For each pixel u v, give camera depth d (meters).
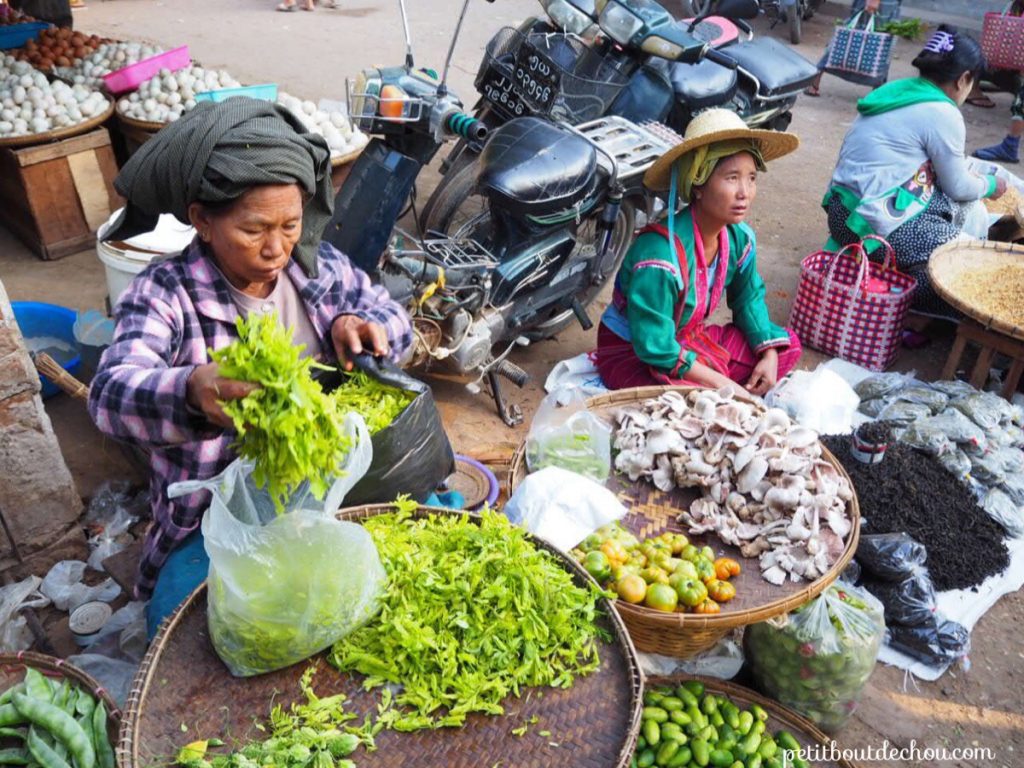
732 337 3.76
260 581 1.68
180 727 1.67
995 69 7.94
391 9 10.32
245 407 1.56
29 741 1.90
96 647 2.57
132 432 1.81
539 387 4.11
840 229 4.67
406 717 1.70
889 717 2.72
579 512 2.42
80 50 5.94
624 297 3.58
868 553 2.91
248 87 4.97
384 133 3.50
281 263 1.94
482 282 3.41
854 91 8.73
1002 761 2.61
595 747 1.65
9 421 2.62
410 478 2.19
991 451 3.62
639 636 2.45
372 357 2.17
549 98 3.94
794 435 2.65
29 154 4.65
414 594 1.84
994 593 3.10
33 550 2.86
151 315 1.96
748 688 2.65
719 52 4.80
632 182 4.01
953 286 4.12
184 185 1.79
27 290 4.62
